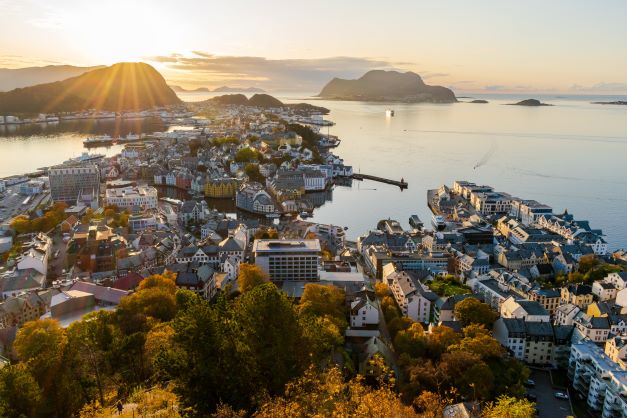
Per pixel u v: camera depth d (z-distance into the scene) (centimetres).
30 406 11912
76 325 18962
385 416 10531
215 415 9962
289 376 11225
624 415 17512
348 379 17600
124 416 11831
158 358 11394
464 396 17225
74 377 14312
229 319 12044
